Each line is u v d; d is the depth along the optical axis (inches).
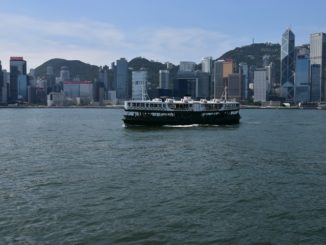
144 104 7042.3
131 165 3176.7
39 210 2001.7
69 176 2753.4
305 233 1736.0
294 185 2518.5
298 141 4901.6
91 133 6127.0
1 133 6210.6
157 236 1705.2
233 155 3695.9
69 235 1706.4
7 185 2500.0
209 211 2001.7
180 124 7190.0
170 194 2292.1
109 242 1648.6
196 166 3132.4
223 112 7549.2
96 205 2085.4
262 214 1962.4
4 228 1771.7
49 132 6397.6
